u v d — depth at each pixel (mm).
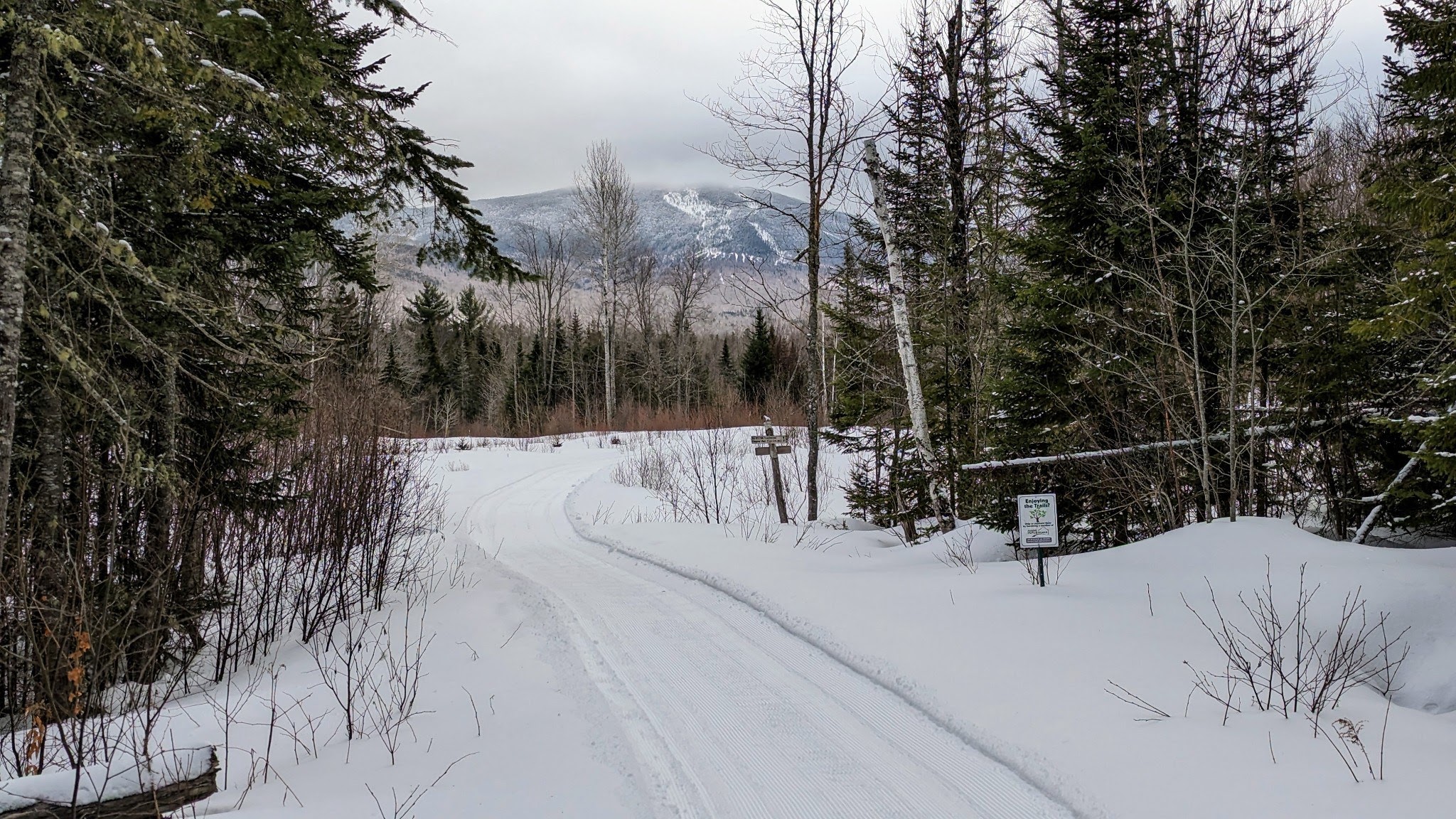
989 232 11383
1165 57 9812
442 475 23969
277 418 8102
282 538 9688
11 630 5473
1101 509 9906
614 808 4070
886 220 11867
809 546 11227
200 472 6914
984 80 11852
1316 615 5793
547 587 9477
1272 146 9305
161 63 4609
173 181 6426
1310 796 3592
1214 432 9523
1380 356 8180
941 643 6195
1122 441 9703
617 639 7086
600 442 35156
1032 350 10266
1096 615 6395
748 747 4762
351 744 5043
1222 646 5547
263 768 4734
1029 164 10234
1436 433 5723
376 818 3939
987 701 5098
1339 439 8664
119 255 4941
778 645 6785
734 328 79938
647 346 52438
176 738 5109
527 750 4816
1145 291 9422
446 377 54156
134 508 6934
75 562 5531
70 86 5766
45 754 4883
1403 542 8273
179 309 5645
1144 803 3746
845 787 4242
